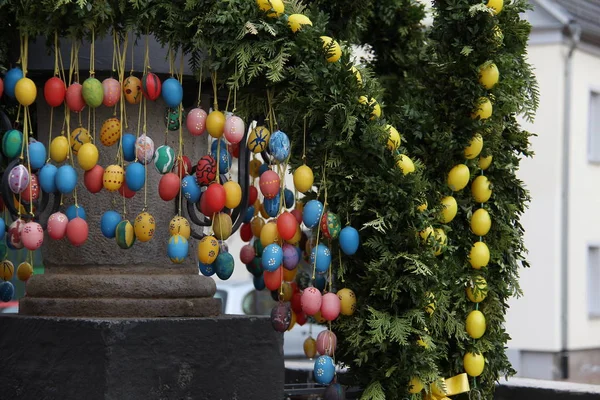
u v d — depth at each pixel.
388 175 2.97
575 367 13.89
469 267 3.35
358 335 3.00
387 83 3.90
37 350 2.88
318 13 2.98
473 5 3.18
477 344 3.32
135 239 2.90
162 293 3.06
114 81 2.82
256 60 2.85
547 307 13.64
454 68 3.24
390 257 2.96
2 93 2.87
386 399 3.07
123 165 2.98
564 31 13.59
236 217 3.09
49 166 2.81
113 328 2.78
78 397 2.79
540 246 13.73
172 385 2.88
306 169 2.92
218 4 2.78
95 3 2.73
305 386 4.23
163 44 2.88
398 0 3.87
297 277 3.72
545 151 13.73
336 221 2.96
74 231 2.79
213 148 2.96
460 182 3.24
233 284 10.62
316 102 2.87
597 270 14.38
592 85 14.20
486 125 3.25
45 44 2.92
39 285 3.09
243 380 3.05
